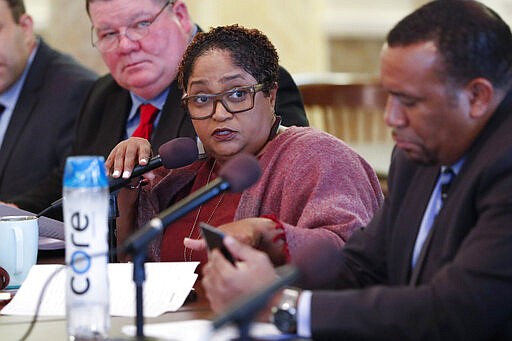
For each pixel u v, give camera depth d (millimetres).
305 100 10742
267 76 5703
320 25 14578
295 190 5582
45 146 8805
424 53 4004
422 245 4457
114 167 5605
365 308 4043
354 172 5641
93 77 9188
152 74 7234
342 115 10992
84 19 11766
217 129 5652
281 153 5766
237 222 5164
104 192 4125
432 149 4172
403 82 4047
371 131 11242
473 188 4125
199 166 6141
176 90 7223
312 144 5688
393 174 4789
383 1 18047
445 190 4402
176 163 5402
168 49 7266
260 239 5121
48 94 8945
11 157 8844
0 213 6234
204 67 5617
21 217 5668
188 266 5277
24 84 9016
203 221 5938
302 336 4121
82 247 4090
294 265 3959
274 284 3375
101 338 4113
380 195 5867
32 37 9109
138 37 7219
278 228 5141
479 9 4098
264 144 5848
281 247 5137
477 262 3943
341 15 17688
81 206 4078
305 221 5391
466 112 4066
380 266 4797
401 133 4156
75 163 4098
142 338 4000
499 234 3949
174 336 4145
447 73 4000
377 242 4816
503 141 4078
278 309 4156
